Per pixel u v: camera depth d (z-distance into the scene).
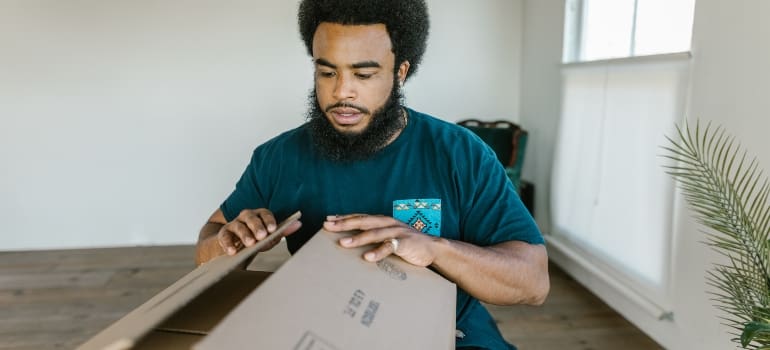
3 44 2.70
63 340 1.94
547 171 2.69
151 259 2.80
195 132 2.90
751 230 1.07
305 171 0.84
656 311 1.75
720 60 1.44
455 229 0.79
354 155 0.78
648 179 1.78
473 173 0.79
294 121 2.92
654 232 1.77
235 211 0.90
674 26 1.72
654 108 1.73
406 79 0.80
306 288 0.47
